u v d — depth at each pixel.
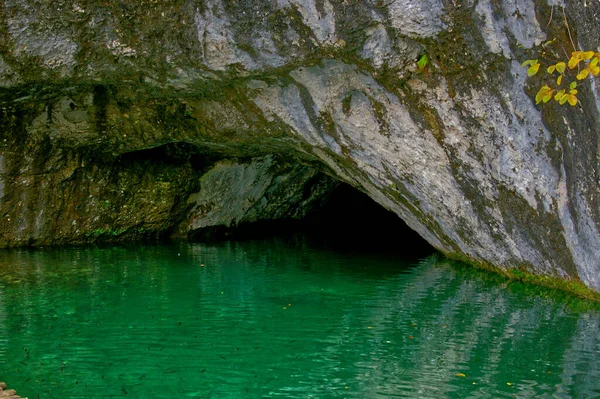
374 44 7.04
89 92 9.59
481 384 5.13
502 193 7.62
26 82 8.30
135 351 6.02
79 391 5.12
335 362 5.72
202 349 6.08
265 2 7.05
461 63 6.84
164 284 8.88
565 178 6.89
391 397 4.93
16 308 7.45
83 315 7.20
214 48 7.55
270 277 9.51
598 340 6.14
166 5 7.27
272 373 5.48
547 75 6.46
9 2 7.17
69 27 7.49
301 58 7.46
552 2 6.05
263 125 9.41
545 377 5.25
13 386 5.19
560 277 7.80
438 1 6.43
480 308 7.40
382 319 7.04
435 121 7.56
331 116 8.38
